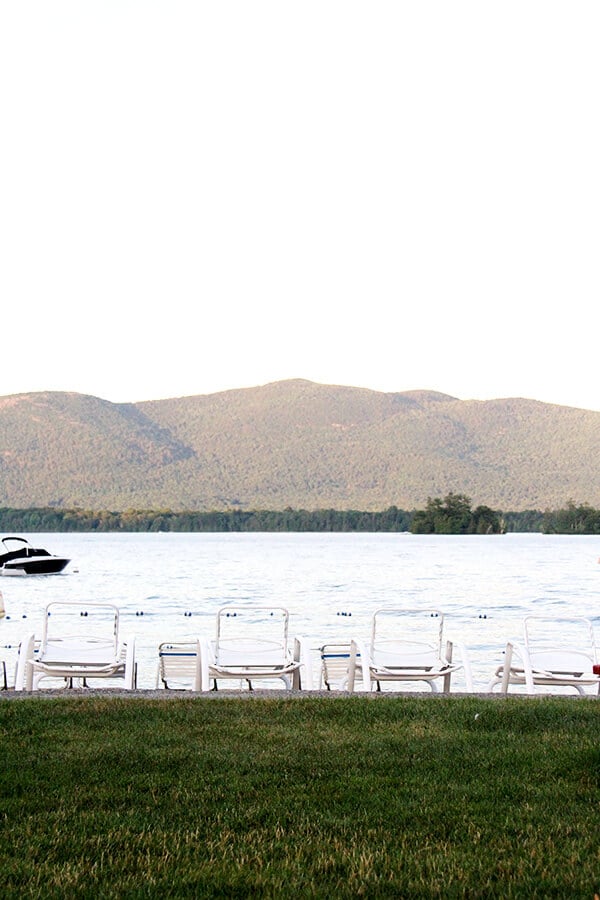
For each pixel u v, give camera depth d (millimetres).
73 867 6457
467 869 6500
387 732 10078
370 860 6617
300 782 8375
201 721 10539
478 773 8633
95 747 9359
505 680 13414
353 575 79812
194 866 6508
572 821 7406
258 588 63000
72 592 59438
